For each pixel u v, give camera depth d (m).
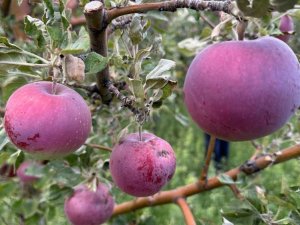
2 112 0.28
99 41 0.22
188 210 0.32
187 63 0.55
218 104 0.19
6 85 0.24
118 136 0.24
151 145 0.22
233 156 0.76
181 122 0.44
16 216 0.42
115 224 0.36
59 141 0.19
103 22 0.21
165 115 0.77
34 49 0.30
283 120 0.19
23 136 0.19
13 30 0.34
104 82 0.24
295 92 0.19
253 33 0.25
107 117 0.30
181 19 0.52
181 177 0.69
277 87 0.18
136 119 0.22
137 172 0.21
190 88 0.20
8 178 0.41
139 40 0.24
